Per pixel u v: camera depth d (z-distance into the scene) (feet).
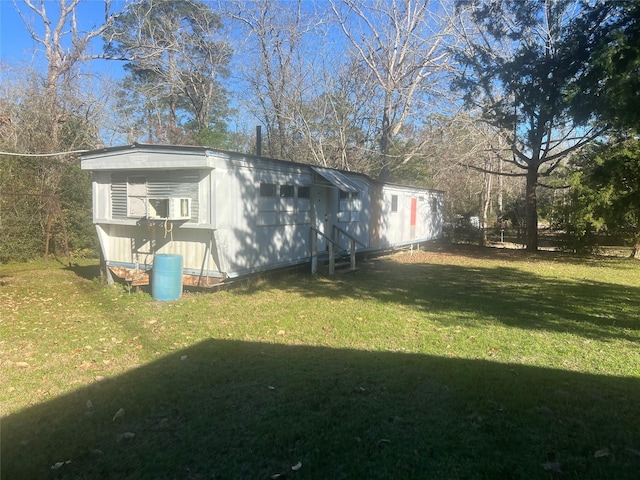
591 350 17.47
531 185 62.59
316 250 37.47
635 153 43.21
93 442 10.48
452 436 10.78
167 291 26.50
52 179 47.06
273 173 32.40
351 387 13.56
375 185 49.01
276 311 23.72
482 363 15.78
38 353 16.70
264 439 10.59
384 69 70.69
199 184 27.68
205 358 16.16
